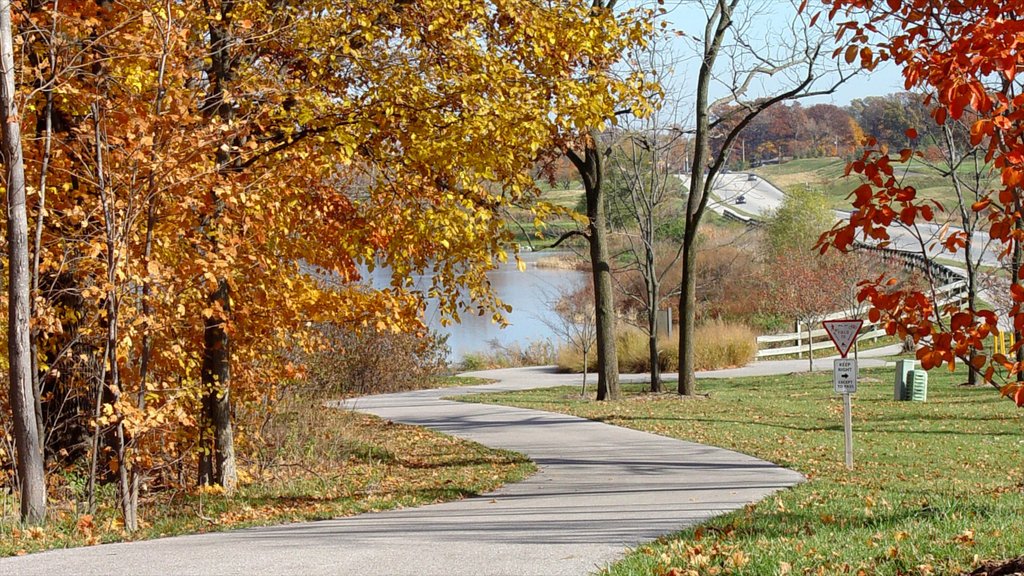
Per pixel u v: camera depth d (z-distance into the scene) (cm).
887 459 1639
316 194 1442
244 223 1202
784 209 5644
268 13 1292
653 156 3056
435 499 1345
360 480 1569
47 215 1166
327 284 1498
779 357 4247
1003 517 917
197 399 1357
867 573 707
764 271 4778
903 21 673
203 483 1477
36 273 1125
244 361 1545
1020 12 622
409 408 2755
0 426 1278
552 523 1037
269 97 1284
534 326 5681
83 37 1177
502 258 1390
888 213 648
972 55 618
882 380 3161
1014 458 1653
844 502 1116
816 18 693
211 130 1159
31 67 1158
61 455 1365
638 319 4012
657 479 1446
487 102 1288
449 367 4269
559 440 1997
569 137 1670
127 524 1146
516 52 1422
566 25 1432
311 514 1220
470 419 2433
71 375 1327
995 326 655
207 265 1153
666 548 827
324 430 1873
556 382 3612
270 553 870
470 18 1373
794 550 785
